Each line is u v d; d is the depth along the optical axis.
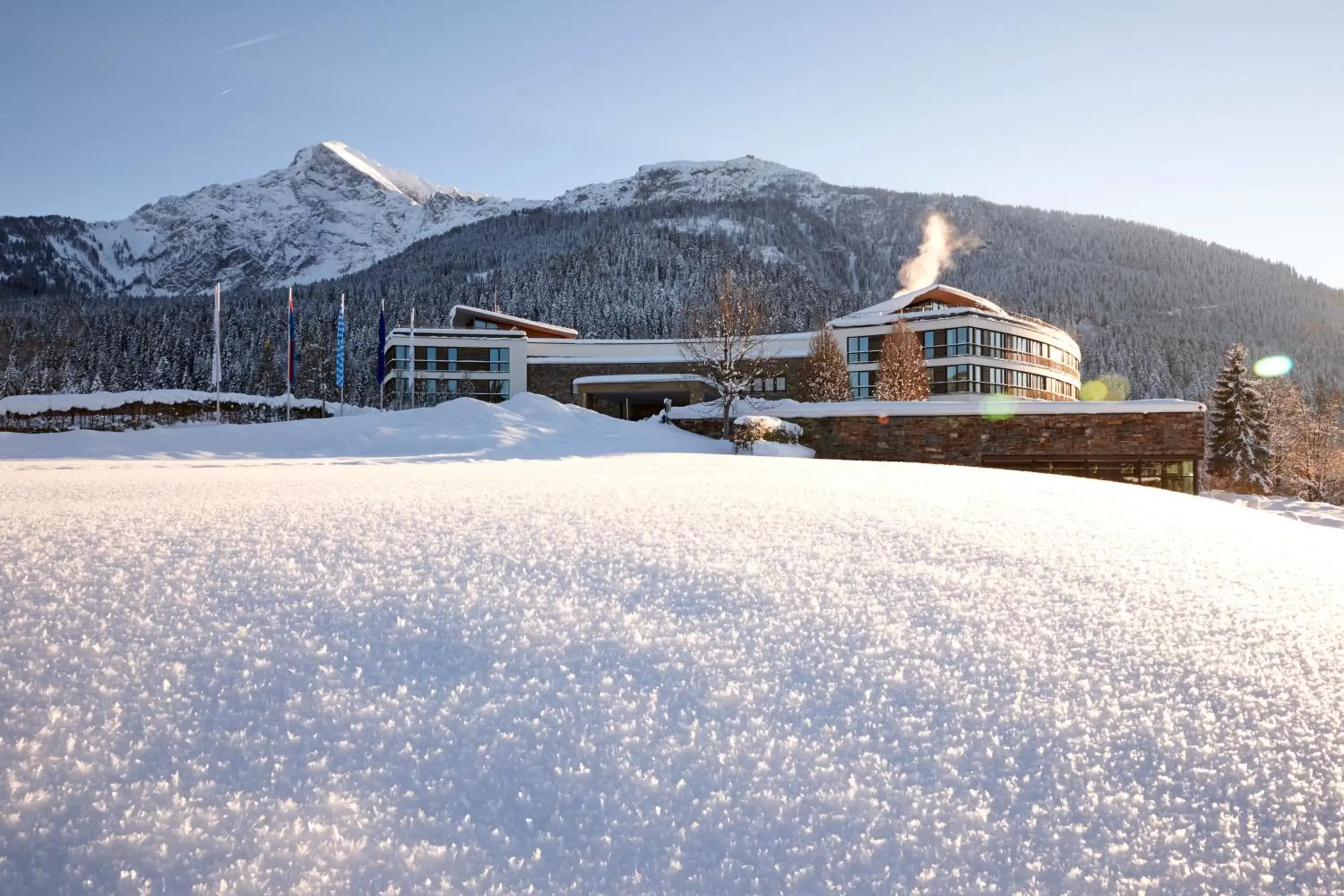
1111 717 3.16
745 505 7.21
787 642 3.71
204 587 4.09
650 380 52.84
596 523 6.03
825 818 2.56
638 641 3.65
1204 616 4.22
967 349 53.44
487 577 4.41
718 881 2.30
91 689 3.03
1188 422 27.38
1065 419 28.05
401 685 3.17
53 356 103.12
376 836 2.38
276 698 3.05
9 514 5.98
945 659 3.60
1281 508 23.27
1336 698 3.33
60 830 2.32
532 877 2.28
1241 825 2.58
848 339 55.72
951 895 2.28
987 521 6.61
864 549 5.38
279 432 22.03
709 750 2.87
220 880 2.19
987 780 2.77
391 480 10.21
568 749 2.84
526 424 25.81
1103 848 2.48
